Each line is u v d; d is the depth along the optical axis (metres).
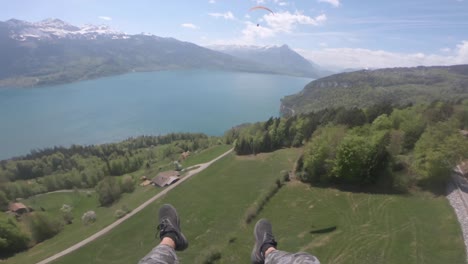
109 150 122.12
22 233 57.66
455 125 44.31
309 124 74.19
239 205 50.31
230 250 35.44
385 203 38.62
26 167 104.00
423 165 39.88
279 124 80.50
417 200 37.47
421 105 66.12
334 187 46.50
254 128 84.81
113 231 54.47
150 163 108.38
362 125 59.16
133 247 47.53
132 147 131.38
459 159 37.62
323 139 50.22
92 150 120.69
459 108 58.78
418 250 27.59
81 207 78.06
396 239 30.23
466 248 26.14
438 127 42.88
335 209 40.00
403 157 46.16
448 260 25.38
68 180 94.19
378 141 44.06
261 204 45.03
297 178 52.28
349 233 33.41
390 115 57.94
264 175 61.69
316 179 49.81
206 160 86.38
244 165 71.06
